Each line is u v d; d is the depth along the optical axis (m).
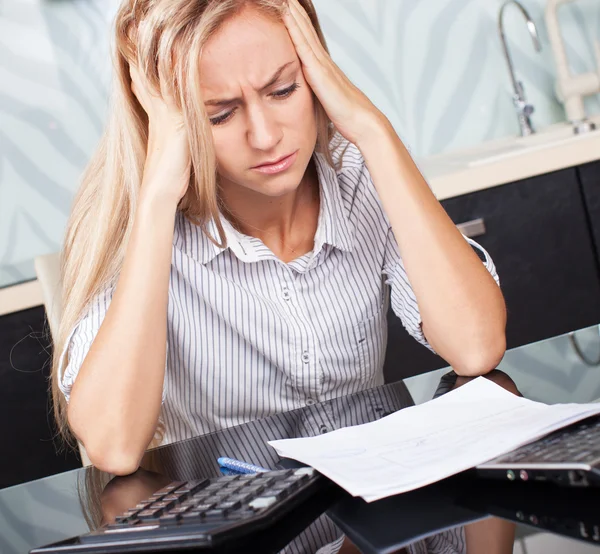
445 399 0.91
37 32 2.49
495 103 2.76
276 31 1.04
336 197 1.27
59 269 1.55
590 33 2.78
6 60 2.49
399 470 0.71
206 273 1.22
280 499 0.67
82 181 1.27
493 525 0.61
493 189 2.22
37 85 2.51
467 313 1.11
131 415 1.01
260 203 1.23
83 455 1.43
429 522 0.64
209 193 1.10
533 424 0.75
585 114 2.75
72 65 2.52
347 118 1.17
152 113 1.11
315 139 1.14
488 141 2.76
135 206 1.18
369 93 2.70
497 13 2.73
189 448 0.98
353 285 1.30
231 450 0.93
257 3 1.03
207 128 1.04
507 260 2.24
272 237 1.27
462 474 0.72
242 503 0.67
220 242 1.22
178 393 1.29
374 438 0.82
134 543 0.63
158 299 1.06
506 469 0.66
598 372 0.96
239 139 1.07
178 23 1.02
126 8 1.12
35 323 2.18
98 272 1.18
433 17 2.70
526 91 2.79
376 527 0.65
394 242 1.33
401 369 2.20
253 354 1.26
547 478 0.64
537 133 2.66
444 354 1.13
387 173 1.17
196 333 1.25
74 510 0.84
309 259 1.27
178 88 1.06
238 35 1.01
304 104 1.09
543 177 2.24
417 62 2.71
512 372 1.05
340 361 1.30
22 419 2.19
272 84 1.05
